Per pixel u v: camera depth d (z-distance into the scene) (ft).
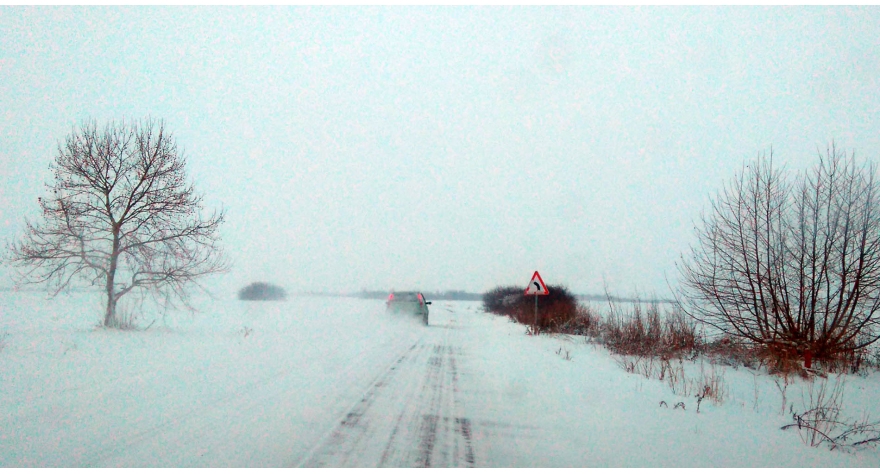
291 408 18.93
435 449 15.17
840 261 28.96
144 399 19.01
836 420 19.67
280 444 14.82
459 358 35.78
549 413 20.26
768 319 31.32
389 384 24.75
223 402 19.25
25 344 30.60
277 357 31.55
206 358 29.25
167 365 26.11
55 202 39.19
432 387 24.56
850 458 15.48
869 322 28.53
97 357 27.25
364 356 34.55
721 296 32.58
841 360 30.30
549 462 14.47
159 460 13.07
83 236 39.96
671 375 27.50
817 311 29.78
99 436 14.69
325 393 21.86
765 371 31.94
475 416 19.29
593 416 19.95
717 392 23.76
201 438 14.96
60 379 21.30
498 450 15.38
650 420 19.48
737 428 18.56
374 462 13.75
